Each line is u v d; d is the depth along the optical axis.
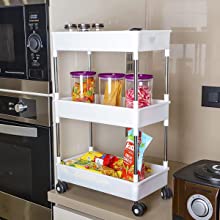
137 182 1.38
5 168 1.76
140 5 1.92
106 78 1.47
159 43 1.43
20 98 1.63
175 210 1.26
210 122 1.82
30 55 1.56
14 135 1.68
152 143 2.03
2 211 1.82
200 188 1.17
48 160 1.59
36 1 1.49
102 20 1.74
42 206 1.65
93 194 1.55
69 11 1.58
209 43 1.77
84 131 1.75
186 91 1.87
